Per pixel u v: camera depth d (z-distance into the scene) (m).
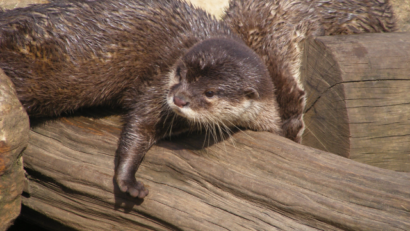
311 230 9.98
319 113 15.02
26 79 12.66
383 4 19.50
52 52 12.83
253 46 17.61
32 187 12.92
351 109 13.52
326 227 9.88
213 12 22.52
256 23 18.00
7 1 19.48
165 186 11.78
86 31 13.41
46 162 12.56
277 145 11.62
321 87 14.72
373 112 13.55
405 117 13.62
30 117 13.38
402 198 9.39
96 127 13.27
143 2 14.73
